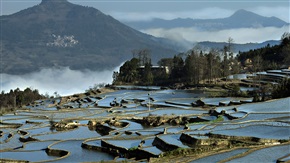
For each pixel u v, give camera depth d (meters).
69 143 86.62
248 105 117.88
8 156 77.94
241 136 71.00
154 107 144.62
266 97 136.25
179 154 64.19
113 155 74.88
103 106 157.25
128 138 83.88
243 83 186.25
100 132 105.69
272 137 70.50
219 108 117.38
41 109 165.12
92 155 75.19
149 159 62.88
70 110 150.12
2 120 131.50
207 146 68.00
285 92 129.00
